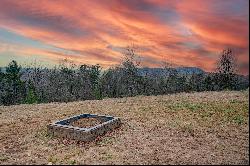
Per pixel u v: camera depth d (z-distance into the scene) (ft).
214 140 52.24
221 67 153.69
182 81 172.96
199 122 63.72
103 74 174.29
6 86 161.89
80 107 82.33
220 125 61.41
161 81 172.96
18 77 162.30
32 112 77.10
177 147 48.67
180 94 103.55
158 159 43.45
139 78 168.55
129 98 98.32
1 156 45.62
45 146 50.14
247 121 63.77
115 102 89.30
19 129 60.64
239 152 46.42
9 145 51.03
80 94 173.88
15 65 161.07
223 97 90.27
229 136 54.44
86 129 52.54
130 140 52.26
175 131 57.47
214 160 43.09
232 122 63.46
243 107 75.20
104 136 54.44
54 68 187.32
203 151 46.80
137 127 60.29
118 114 72.13
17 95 166.09
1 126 63.21
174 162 42.29
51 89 174.19
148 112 73.36
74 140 52.31
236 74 150.00
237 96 91.56
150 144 50.11
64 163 41.96
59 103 91.45
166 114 71.00
